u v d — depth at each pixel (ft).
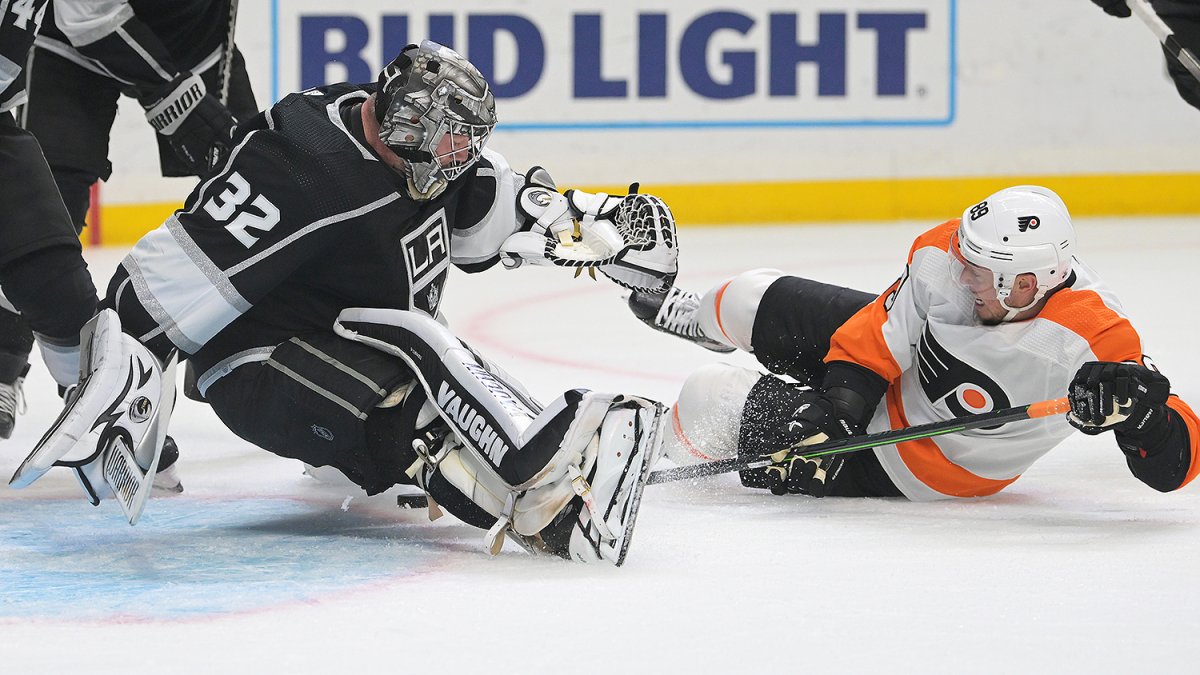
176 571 36.04
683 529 40.40
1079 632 30.78
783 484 43.55
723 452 45.65
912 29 132.98
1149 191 138.41
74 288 45.60
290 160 37.27
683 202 131.64
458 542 39.27
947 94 134.21
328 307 39.01
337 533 40.63
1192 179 138.82
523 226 43.19
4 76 43.83
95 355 37.42
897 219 135.13
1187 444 38.17
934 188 135.33
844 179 133.90
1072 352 39.29
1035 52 134.92
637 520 41.50
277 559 37.27
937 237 41.19
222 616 31.96
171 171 59.11
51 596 33.65
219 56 58.39
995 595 33.58
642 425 34.88
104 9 53.47
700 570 35.91
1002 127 135.44
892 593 33.73
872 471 43.91
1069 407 37.81
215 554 37.86
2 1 42.98
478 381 36.14
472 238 42.27
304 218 37.14
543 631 30.78
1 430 51.52
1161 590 33.99
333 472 46.75
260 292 37.60
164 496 45.73
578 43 128.06
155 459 37.83
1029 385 40.32
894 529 40.32
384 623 31.40
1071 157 136.77
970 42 134.00
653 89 129.70
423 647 29.71
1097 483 46.55
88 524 41.68
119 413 37.06
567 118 128.67
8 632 30.78
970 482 43.04
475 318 88.48
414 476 38.19
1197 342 76.59
